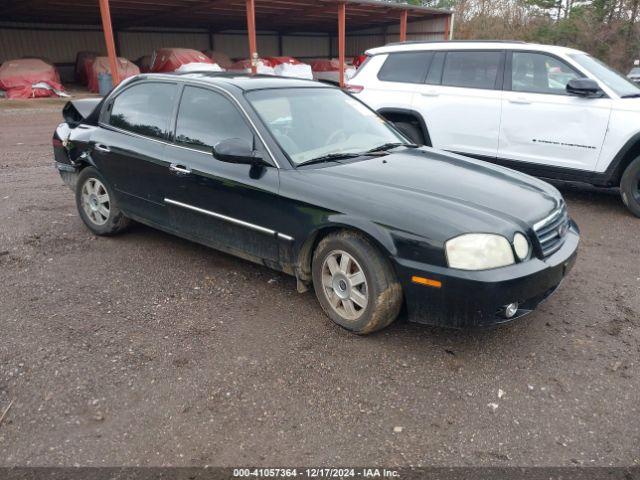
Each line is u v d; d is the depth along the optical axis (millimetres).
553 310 3881
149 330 3553
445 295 3037
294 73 24875
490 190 3561
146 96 4734
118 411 2775
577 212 6285
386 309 3285
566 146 6164
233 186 3871
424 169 3875
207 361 3209
